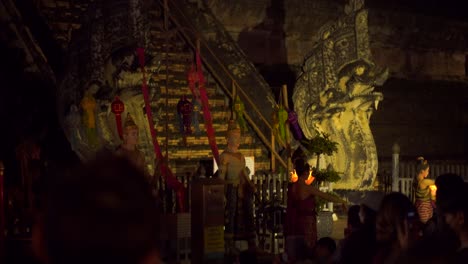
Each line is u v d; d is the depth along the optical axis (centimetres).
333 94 1388
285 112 1305
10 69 1204
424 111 2350
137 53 1041
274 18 2078
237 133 884
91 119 1015
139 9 1055
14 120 1180
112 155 127
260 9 2030
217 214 671
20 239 771
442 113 2411
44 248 122
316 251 588
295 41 2144
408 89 2322
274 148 1445
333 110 1386
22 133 1177
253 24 2047
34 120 1200
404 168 1647
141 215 118
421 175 1107
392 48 2369
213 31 1653
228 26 1997
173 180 905
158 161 893
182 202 913
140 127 1104
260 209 972
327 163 1402
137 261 118
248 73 1600
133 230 117
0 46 1205
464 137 2462
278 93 1872
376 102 1413
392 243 389
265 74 2045
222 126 1475
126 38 1052
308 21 2148
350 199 1250
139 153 827
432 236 341
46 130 1205
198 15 1662
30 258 730
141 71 1048
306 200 777
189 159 1351
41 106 1214
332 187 1356
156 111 1148
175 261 734
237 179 870
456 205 374
